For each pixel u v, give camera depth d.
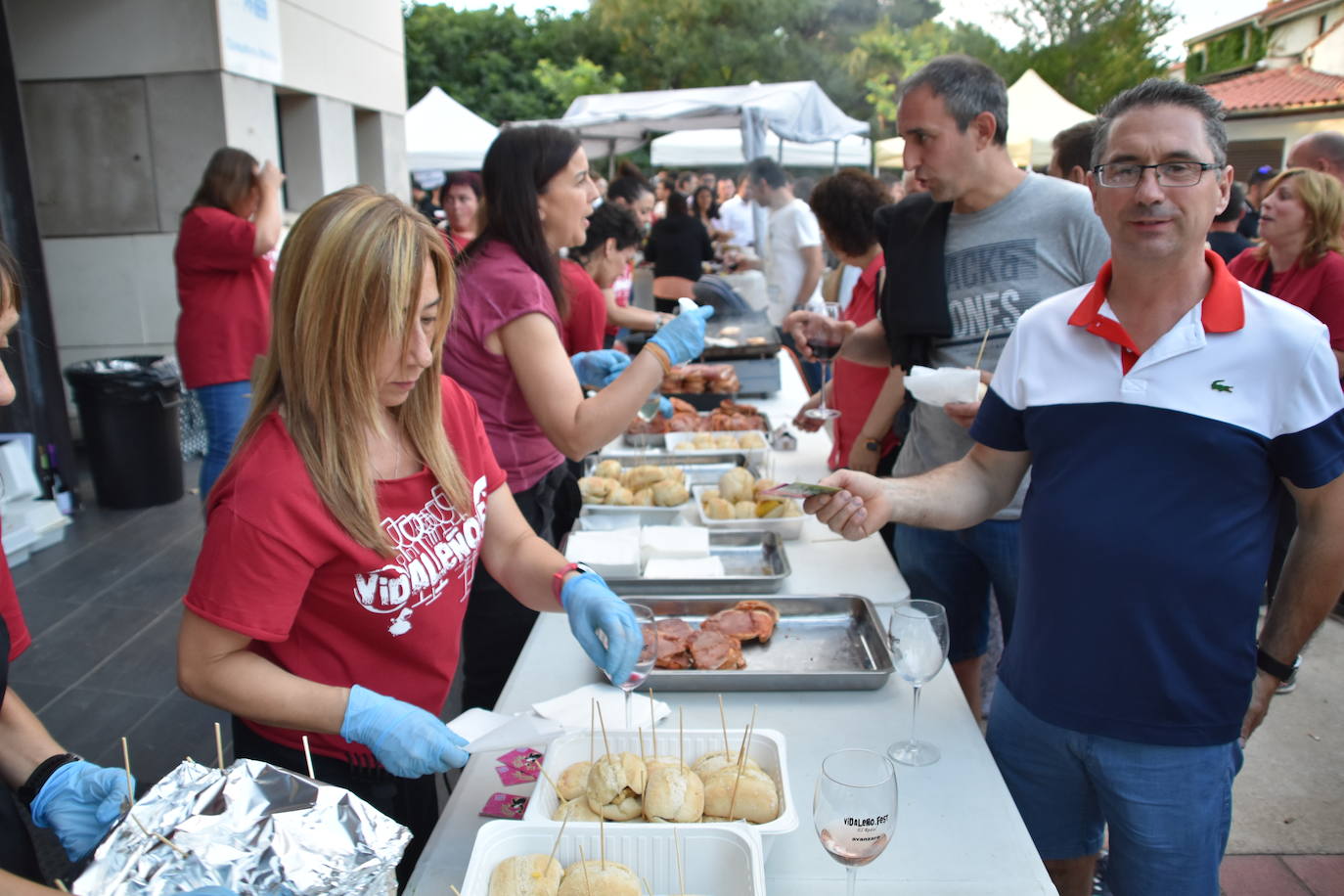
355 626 1.34
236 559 1.20
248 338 4.06
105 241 6.07
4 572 1.31
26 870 1.19
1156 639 1.44
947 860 1.28
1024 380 1.62
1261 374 1.38
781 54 26.17
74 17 5.78
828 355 2.93
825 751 1.52
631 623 1.45
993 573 2.36
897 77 25.84
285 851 0.91
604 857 1.15
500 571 1.66
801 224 5.93
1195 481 1.41
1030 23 26.91
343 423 1.22
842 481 1.74
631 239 4.41
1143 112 1.37
